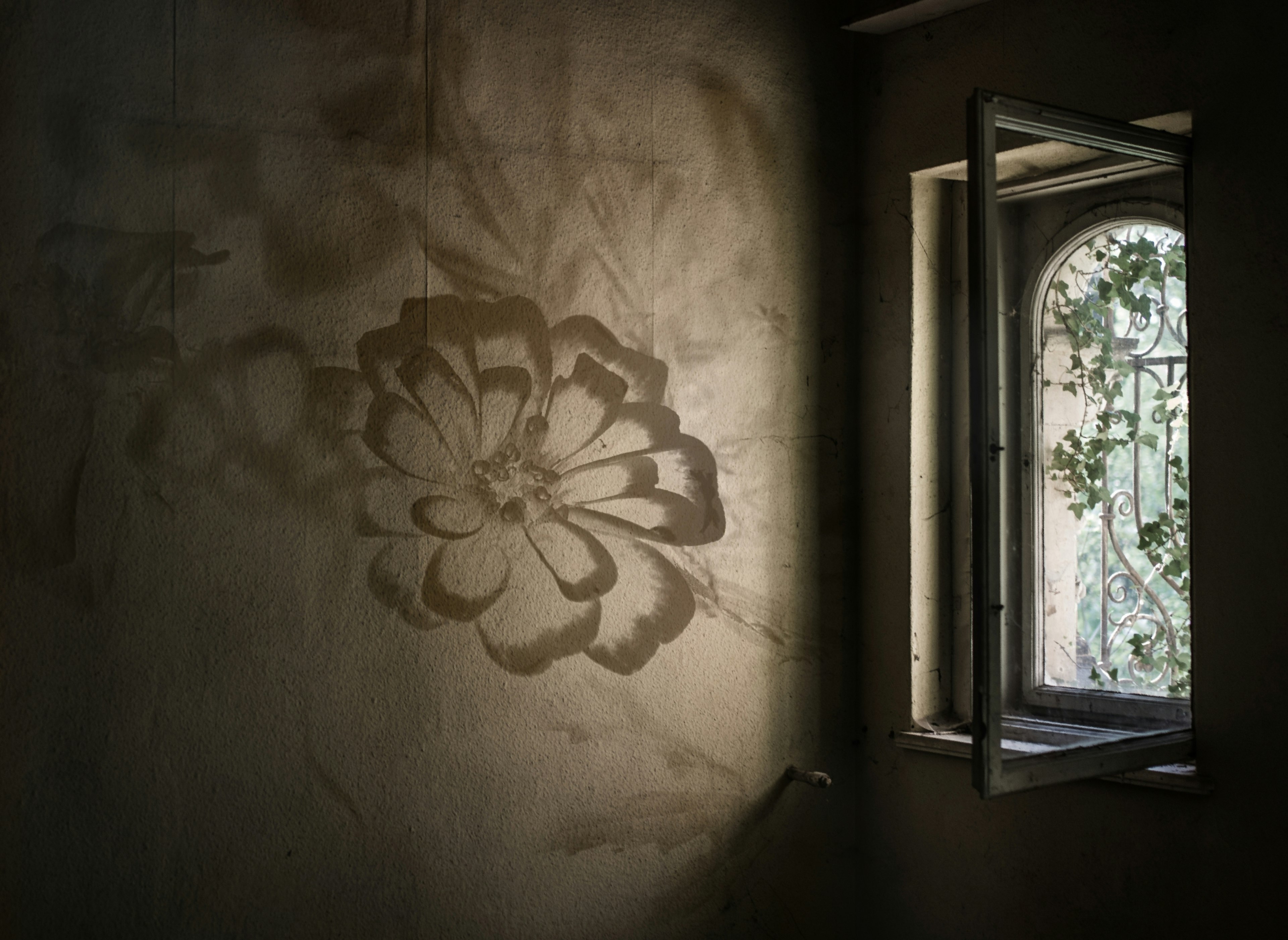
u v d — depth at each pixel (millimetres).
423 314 2004
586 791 2186
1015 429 2066
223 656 1780
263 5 1848
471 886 2025
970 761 2432
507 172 2117
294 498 1854
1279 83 1987
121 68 1721
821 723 2602
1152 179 2189
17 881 1606
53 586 1645
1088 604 2189
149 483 1725
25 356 1634
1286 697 1953
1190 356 2105
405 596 1967
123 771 1690
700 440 2396
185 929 1735
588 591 2205
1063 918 2264
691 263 2391
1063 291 2158
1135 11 2197
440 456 2018
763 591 2498
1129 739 2031
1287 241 1974
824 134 2652
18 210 1634
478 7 2088
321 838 1865
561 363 2182
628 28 2307
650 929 2271
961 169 2547
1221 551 2055
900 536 2596
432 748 1989
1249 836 1989
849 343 2670
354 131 1936
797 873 2545
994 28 2443
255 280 1828
